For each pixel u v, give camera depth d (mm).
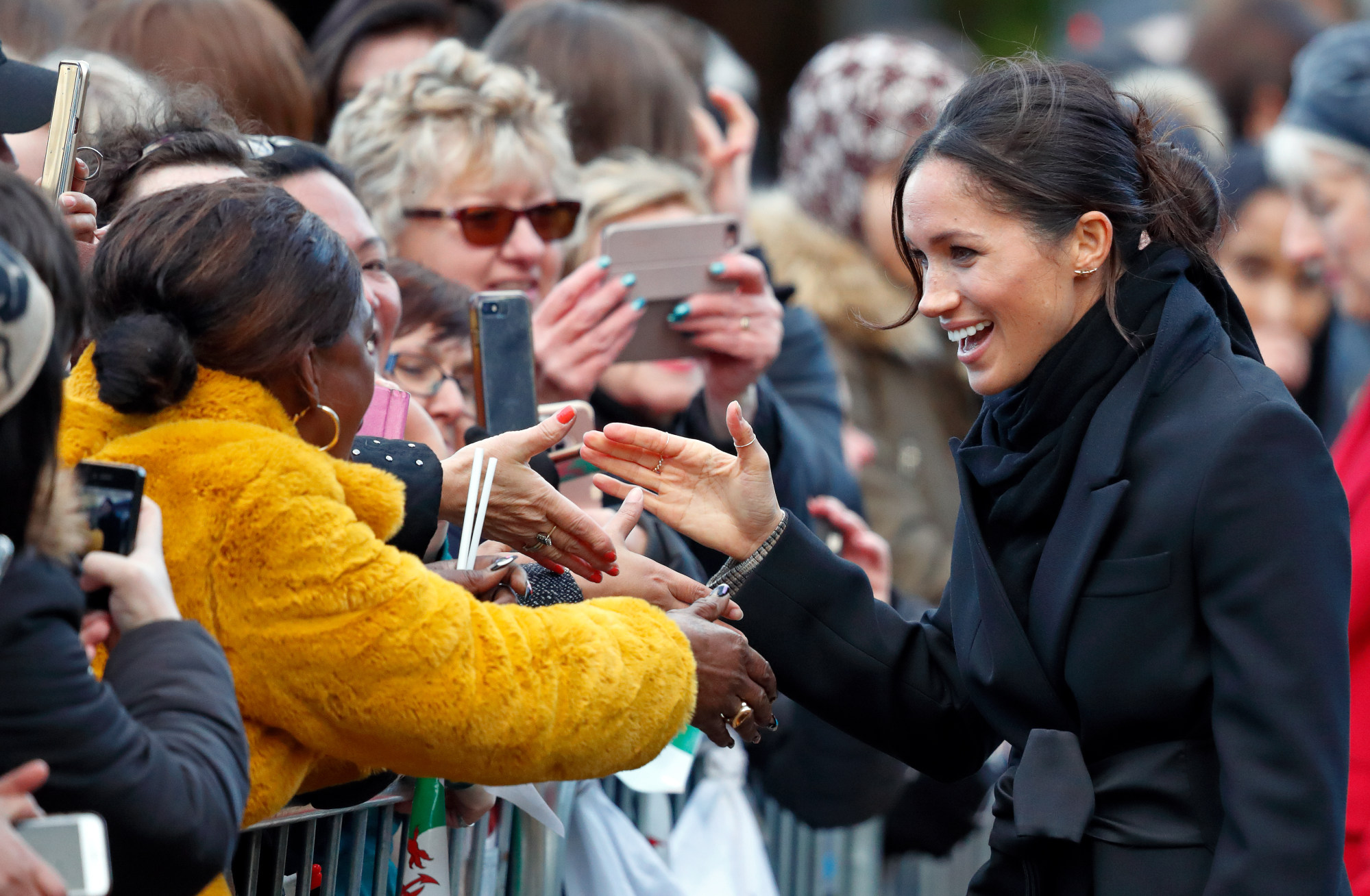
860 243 18000
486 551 8914
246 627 6688
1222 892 7621
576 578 9078
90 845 5207
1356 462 12727
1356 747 11680
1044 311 8344
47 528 5738
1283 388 8273
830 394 14781
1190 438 8094
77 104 8164
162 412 6922
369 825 9078
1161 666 8070
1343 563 7980
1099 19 32531
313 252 7109
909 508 17094
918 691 9344
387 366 11328
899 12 34219
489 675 6992
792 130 18797
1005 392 8891
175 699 5980
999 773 15188
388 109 12938
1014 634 8477
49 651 5535
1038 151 8305
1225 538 7914
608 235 12188
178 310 6895
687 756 11180
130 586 6125
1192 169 8883
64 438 6840
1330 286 18891
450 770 7047
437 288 11570
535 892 10508
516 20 15695
